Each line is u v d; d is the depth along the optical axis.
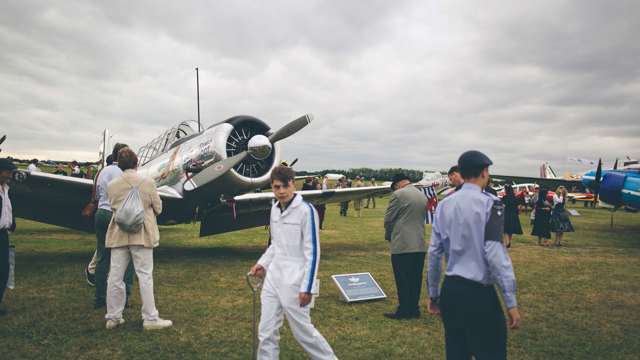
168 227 13.25
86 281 5.36
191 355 3.08
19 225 12.75
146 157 8.90
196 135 7.55
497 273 1.96
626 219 19.05
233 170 6.77
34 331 3.52
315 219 2.49
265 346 2.42
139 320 3.88
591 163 17.97
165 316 4.01
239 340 3.39
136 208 3.48
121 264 3.64
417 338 3.55
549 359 3.17
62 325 3.69
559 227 9.76
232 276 5.86
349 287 4.79
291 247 2.49
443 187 21.83
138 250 3.61
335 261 7.26
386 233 4.27
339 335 3.60
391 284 5.62
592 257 8.11
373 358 3.11
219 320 3.91
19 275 5.69
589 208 28.66
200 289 5.10
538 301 4.85
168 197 6.88
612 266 7.14
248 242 9.80
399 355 3.18
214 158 6.75
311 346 2.47
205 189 6.88
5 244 3.92
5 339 3.33
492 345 2.01
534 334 3.72
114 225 3.60
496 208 2.03
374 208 22.95
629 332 3.79
